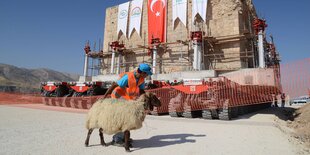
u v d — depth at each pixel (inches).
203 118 514.6
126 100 232.1
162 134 309.0
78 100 702.5
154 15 1248.8
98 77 1179.3
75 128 341.4
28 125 357.7
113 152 216.8
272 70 522.0
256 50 1096.2
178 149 230.5
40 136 279.4
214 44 1050.7
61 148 226.2
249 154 216.7
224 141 270.1
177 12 1166.3
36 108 656.4
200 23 1085.8
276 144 259.4
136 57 1321.4
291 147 246.1
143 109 227.0
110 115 216.1
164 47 1188.5
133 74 250.8
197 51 974.4
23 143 243.3
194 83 510.0
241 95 510.9
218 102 487.8
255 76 565.6
